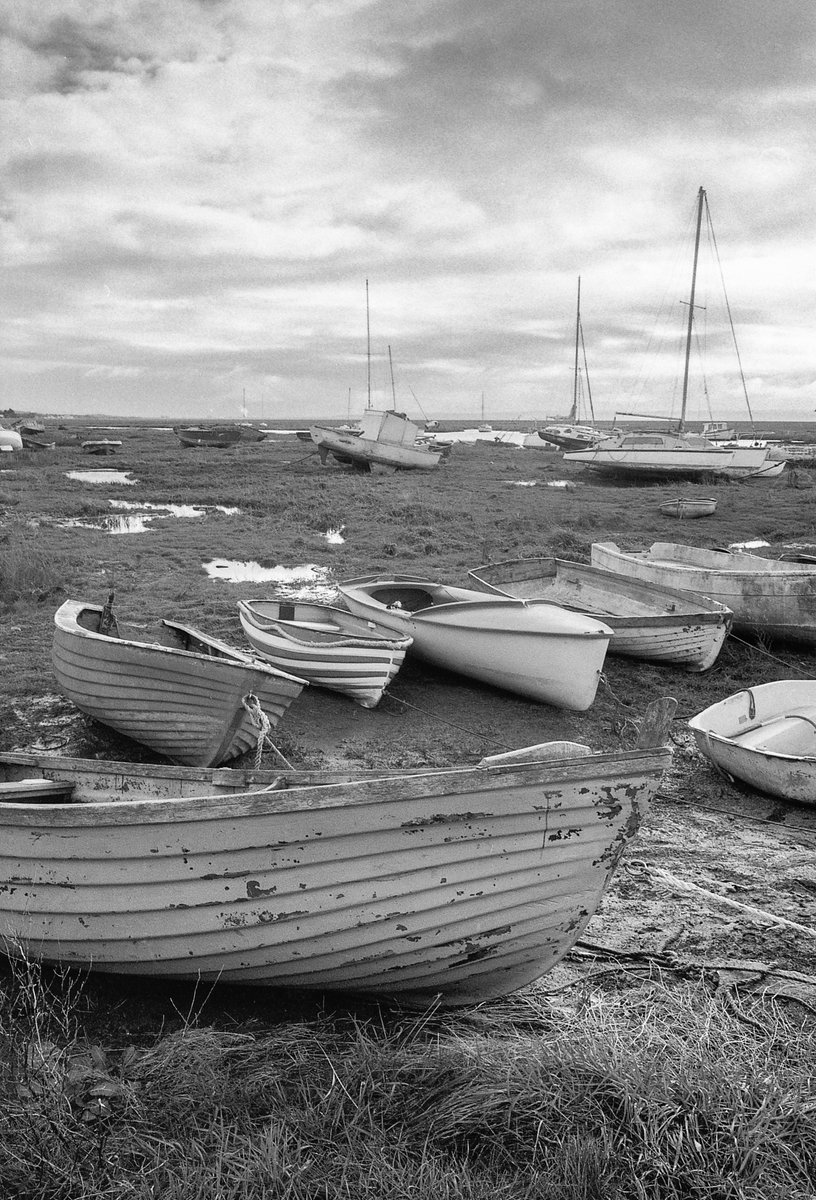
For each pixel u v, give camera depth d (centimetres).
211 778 495
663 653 1059
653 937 497
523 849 388
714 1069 350
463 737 839
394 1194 297
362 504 2561
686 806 688
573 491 3089
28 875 410
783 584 1120
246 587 1459
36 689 919
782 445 5475
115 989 438
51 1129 319
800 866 588
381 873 387
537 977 428
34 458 4125
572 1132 324
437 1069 356
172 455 4534
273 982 426
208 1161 312
